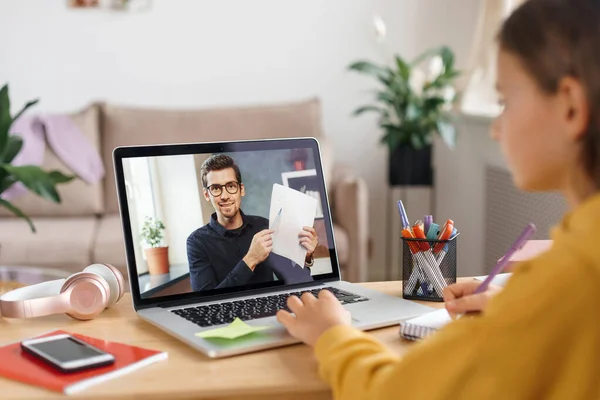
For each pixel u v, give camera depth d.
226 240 1.22
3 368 0.89
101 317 1.15
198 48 3.43
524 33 0.65
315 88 3.51
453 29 3.54
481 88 3.24
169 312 1.12
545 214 2.61
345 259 2.70
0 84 3.34
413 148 3.20
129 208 1.16
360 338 0.82
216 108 3.16
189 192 1.21
